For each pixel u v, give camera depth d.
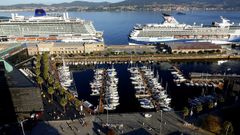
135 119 132.25
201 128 122.88
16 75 146.62
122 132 119.44
